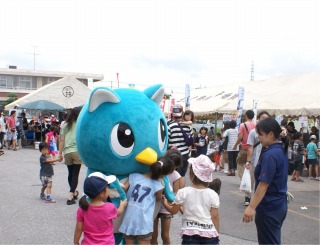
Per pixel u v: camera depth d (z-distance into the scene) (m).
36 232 5.82
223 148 13.62
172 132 7.14
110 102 4.36
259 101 15.34
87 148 4.32
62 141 7.67
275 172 3.83
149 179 4.27
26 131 22.34
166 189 4.45
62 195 8.51
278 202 3.85
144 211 4.10
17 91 55.19
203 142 12.52
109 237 3.84
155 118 4.50
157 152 4.50
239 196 9.10
